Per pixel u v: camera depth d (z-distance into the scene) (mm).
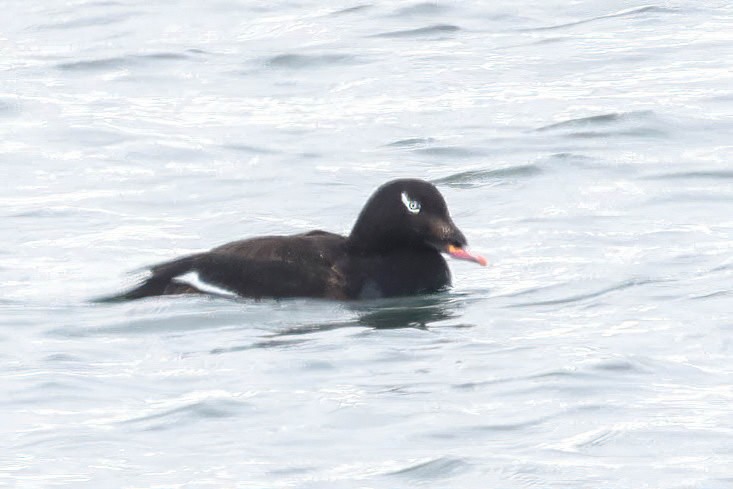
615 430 13375
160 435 13523
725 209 21453
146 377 15047
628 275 18406
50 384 14820
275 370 15172
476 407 14000
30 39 34438
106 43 33781
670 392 14273
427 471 12656
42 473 12766
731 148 24984
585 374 14758
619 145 25469
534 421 13609
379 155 25453
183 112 28547
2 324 16938
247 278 17703
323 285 17688
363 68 31141
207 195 23359
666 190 22609
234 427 13664
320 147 25984
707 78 29375
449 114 27719
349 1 36781
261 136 26750
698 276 18234
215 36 34250
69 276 18922
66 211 22438
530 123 26953
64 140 26828
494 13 35125
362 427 13602
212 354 15758
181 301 17562
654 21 34000
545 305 17391
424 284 17938
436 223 17828
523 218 21453
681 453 12898
